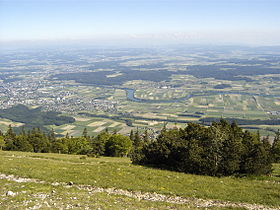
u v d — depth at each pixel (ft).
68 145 261.03
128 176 98.37
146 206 66.85
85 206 62.95
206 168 108.78
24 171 96.68
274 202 76.02
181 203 72.79
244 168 110.93
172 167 122.93
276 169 130.93
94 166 115.34
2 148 247.91
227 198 78.23
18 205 62.08
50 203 64.34
